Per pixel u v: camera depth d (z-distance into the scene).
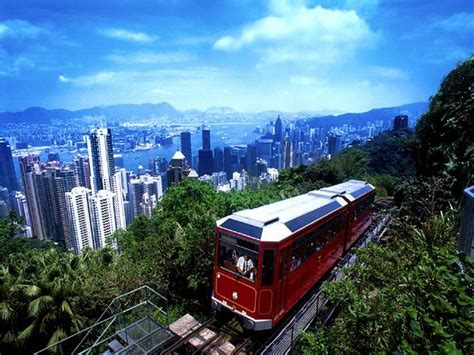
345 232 13.67
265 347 8.41
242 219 9.10
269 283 8.28
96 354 10.05
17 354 11.12
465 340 2.64
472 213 4.39
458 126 12.89
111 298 11.31
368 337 4.03
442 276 3.22
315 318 9.16
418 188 13.33
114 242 19.31
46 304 10.51
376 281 6.09
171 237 13.73
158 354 8.18
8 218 21.67
